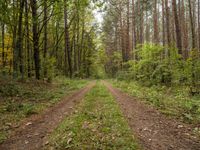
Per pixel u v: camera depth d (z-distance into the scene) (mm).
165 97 14719
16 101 13469
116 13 37812
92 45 61625
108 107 11508
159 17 51875
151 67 23156
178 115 9984
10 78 19688
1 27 32219
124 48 38969
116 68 64812
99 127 7844
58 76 33156
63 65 52031
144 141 6758
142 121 9008
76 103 13281
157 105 12250
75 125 8094
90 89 22312
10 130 8141
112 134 7102
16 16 21672
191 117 9289
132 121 8977
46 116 10234
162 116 9891
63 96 16719
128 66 35875
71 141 6566
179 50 19297
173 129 7992
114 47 59906
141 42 35656
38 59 23594
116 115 9711
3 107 11516
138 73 26422
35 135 7508
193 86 15984
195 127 8281
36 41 23328
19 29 20969
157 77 20922
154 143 6621
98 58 70938
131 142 6477
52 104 13352
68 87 23641
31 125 8766
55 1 22031
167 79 19938
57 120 9352
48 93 17125
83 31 50250
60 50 48812
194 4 45688
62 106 12602
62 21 38062
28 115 10523
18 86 17188
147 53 23203
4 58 33031
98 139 6664
